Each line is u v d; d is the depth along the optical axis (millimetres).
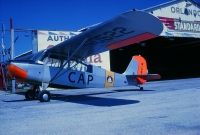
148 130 4797
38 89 10922
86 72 11688
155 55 35500
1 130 5270
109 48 11008
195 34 25141
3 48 15406
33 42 18812
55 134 4781
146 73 14430
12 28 16219
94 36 9602
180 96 9953
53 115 6797
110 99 10047
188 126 5012
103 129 5008
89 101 9672
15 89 17375
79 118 6207
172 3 23656
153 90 13688
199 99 8828
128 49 32062
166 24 23297
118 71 33344
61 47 10453
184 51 36594
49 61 10578
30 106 8812
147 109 7109
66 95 12766
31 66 10039
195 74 36438
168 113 6406
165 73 36906
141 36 9102
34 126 5520
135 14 7535
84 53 11234
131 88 15766
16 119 6434
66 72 11039
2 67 11906
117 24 8391
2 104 9820
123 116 6238
